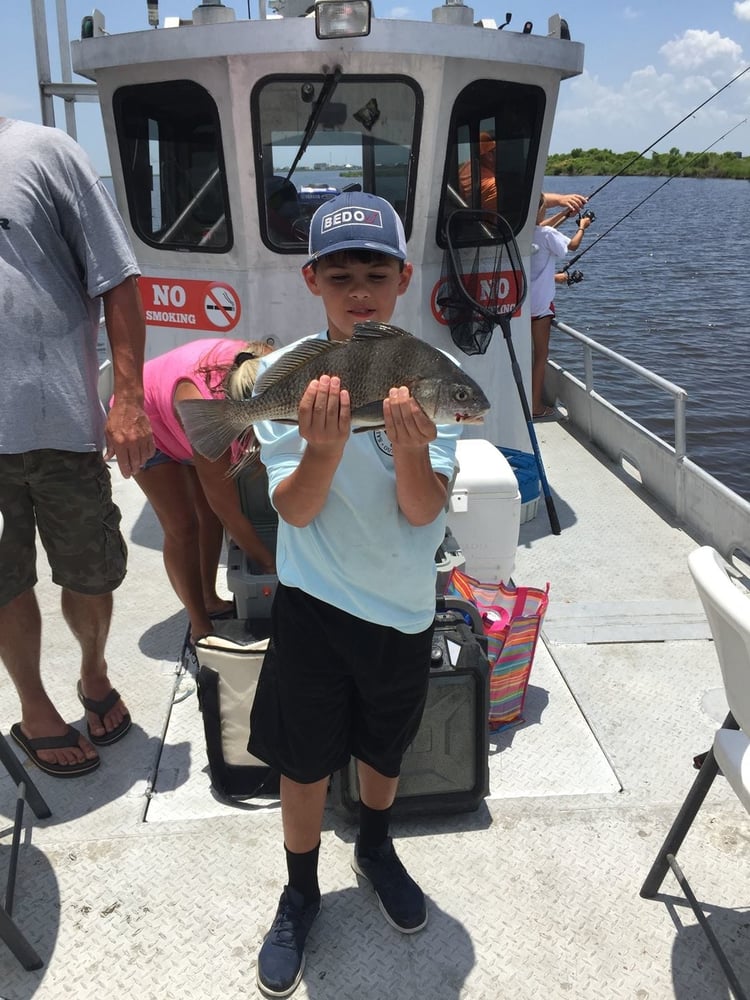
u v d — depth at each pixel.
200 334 4.70
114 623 4.01
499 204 4.86
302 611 2.09
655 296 24.05
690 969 2.22
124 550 3.04
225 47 3.93
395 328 1.70
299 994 2.17
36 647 2.94
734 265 31.06
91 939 2.34
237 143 4.17
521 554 4.66
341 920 2.39
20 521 2.79
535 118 4.73
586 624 3.91
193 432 1.91
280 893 2.49
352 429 1.72
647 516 5.15
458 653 2.65
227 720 2.82
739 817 2.73
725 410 13.11
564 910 2.41
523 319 5.17
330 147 4.27
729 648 1.79
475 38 4.13
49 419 2.68
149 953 2.30
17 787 2.78
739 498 4.38
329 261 1.96
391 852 2.46
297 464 2.00
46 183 2.58
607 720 3.25
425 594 2.07
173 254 4.59
